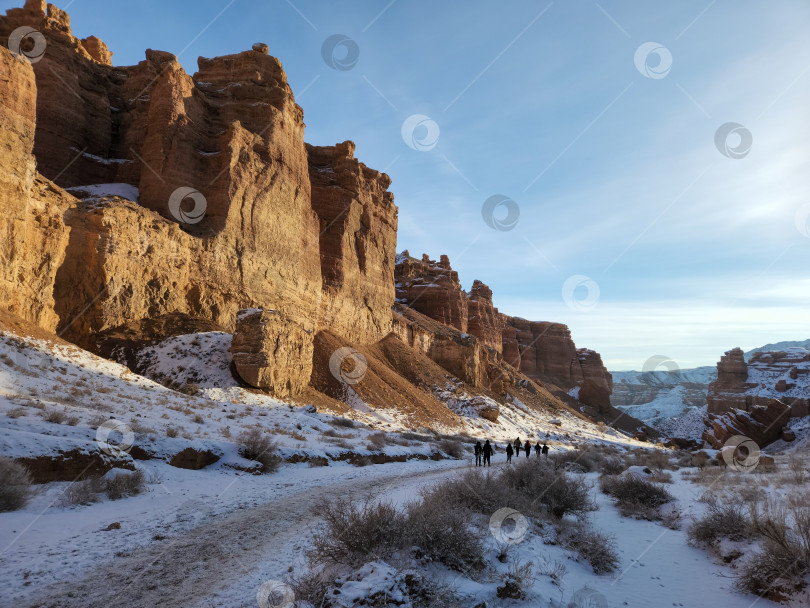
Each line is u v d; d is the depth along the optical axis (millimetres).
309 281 50844
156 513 9133
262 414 25969
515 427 65500
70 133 39000
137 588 5414
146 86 43562
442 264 125062
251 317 32250
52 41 38875
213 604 4969
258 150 43375
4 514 7781
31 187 25625
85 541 7031
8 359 18172
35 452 9562
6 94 24172
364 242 65625
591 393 126312
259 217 42281
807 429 60656
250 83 46094
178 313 34938
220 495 11383
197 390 26891
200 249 36625
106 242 29984
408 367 64375
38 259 26625
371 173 70312
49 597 5031
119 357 28750
